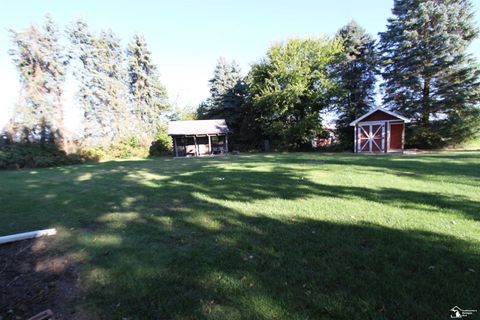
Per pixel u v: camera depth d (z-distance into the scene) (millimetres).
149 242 3076
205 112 33312
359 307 1743
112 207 4750
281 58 21625
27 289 2211
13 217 4355
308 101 21672
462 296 1800
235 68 33844
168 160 17016
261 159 13477
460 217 3330
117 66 28172
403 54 18391
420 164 8344
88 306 1932
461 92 16250
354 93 22594
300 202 4418
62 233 3525
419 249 2535
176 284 2162
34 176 10234
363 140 17922
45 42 20828
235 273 2275
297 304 1808
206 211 4188
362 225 3240
